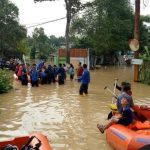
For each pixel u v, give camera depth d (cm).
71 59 4322
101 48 4956
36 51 7819
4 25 4850
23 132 1123
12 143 749
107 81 2923
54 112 1456
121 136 897
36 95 1959
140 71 2897
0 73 2127
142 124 953
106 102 1747
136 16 2894
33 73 2422
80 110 1512
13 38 4975
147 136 847
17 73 2797
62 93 2073
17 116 1362
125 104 995
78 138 1070
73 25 5038
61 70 2592
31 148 691
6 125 1212
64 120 1308
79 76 2814
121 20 5084
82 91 2020
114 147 931
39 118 1334
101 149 964
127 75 3691
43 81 2594
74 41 5200
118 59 6244
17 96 1903
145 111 1054
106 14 5028
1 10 4778
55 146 984
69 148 969
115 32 5059
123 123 973
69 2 4272
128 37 5347
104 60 5791
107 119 1285
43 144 745
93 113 1448
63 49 4462
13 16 4916
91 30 4994
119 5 5066
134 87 2503
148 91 2281
